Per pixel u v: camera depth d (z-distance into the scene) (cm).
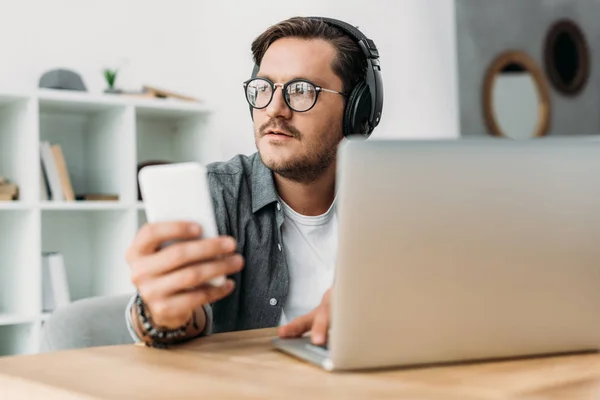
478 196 82
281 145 153
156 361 92
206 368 87
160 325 99
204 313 113
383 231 79
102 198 299
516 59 410
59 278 289
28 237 279
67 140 322
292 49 156
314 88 154
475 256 83
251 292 156
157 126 346
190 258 88
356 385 77
